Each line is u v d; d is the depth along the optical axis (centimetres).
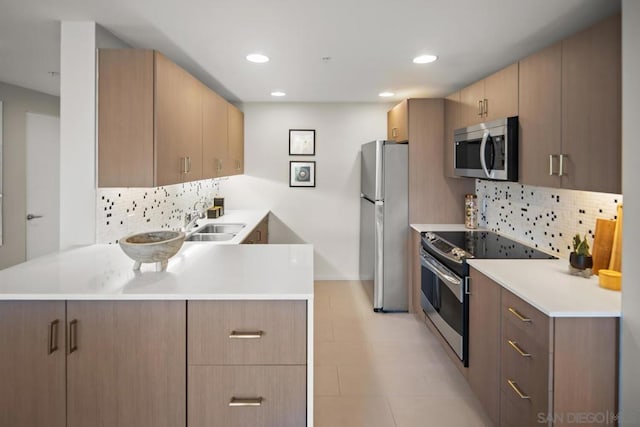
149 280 195
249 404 177
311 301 175
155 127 246
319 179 540
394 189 434
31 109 440
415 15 234
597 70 196
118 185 249
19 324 176
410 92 453
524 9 225
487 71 356
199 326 175
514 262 270
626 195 174
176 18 238
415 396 277
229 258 245
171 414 177
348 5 220
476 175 333
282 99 504
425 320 392
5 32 261
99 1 216
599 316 179
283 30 258
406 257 438
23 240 433
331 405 266
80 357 176
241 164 512
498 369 234
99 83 246
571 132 217
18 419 178
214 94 370
